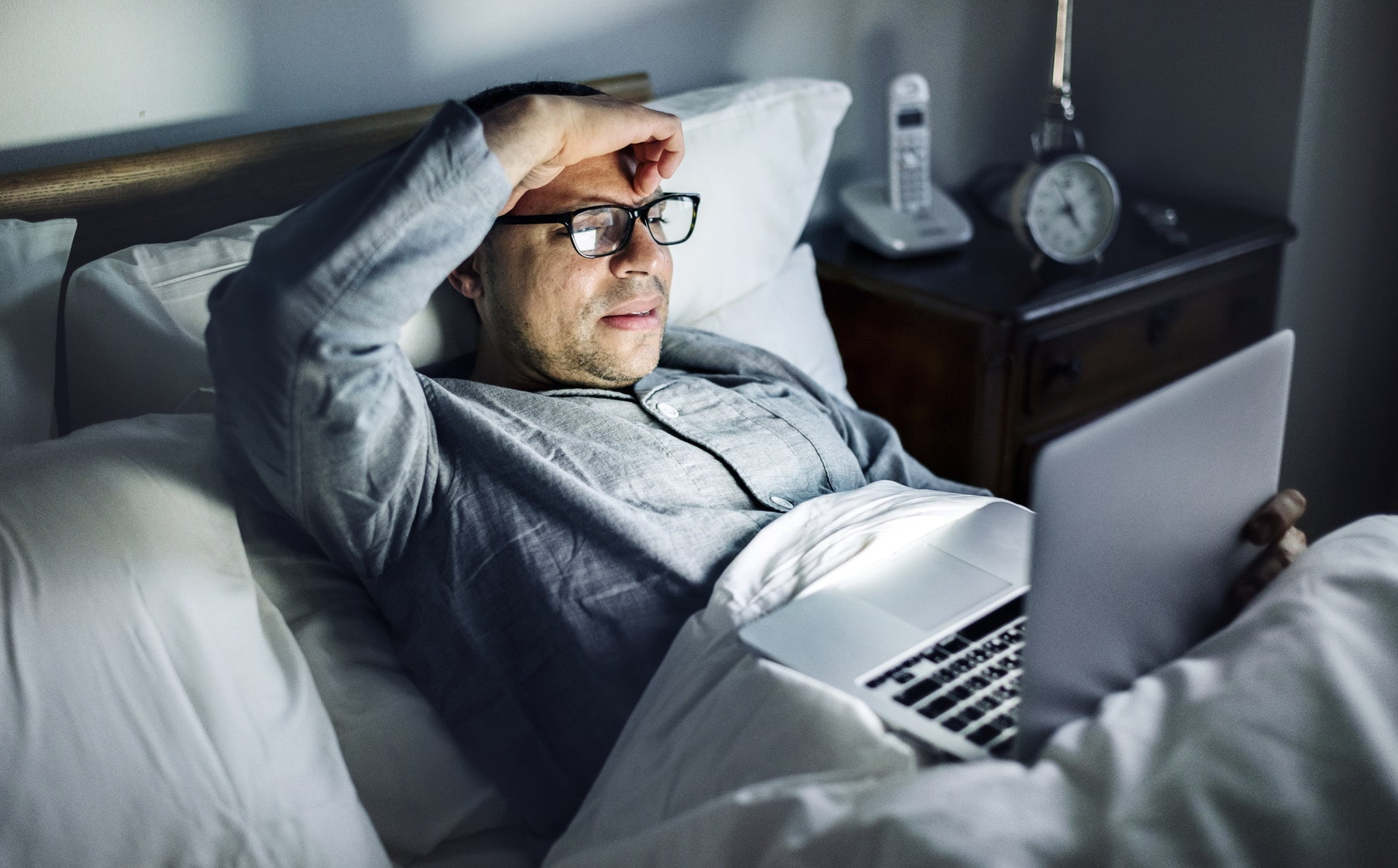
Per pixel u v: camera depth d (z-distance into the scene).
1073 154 1.67
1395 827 0.65
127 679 0.78
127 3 1.25
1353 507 2.19
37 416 1.00
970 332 1.56
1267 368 0.87
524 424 1.06
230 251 1.12
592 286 1.12
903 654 0.82
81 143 1.26
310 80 1.40
